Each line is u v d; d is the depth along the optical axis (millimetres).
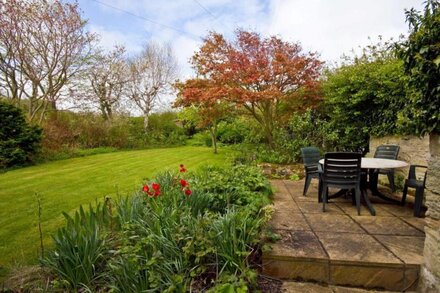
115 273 2021
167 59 19938
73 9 10867
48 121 11141
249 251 2322
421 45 2088
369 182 4145
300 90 7750
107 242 2398
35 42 10383
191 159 10250
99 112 14430
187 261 2119
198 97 7777
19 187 5660
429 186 1970
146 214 2664
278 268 2266
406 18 2277
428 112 2025
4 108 8289
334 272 2182
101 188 5590
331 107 7469
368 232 2727
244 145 9062
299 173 6461
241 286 1880
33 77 10516
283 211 3463
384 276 2115
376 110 6051
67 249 2131
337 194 4113
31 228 3453
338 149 7016
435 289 1868
